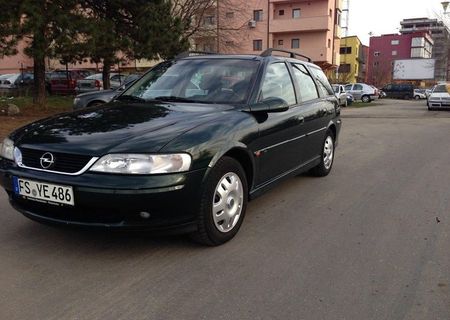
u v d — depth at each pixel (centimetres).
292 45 5100
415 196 572
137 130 365
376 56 10656
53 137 365
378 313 294
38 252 380
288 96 533
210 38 2650
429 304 305
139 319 284
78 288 322
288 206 520
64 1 1401
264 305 302
